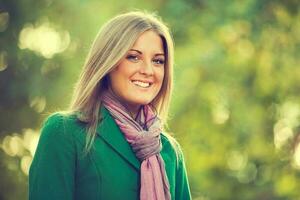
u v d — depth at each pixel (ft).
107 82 12.83
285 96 36.32
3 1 33.47
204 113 36.09
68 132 12.28
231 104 35.99
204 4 33.27
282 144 37.24
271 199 37.99
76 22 32.09
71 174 12.19
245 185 38.68
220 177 37.93
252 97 36.11
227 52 34.22
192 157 36.94
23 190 33.58
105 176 12.18
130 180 12.35
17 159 33.71
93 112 12.51
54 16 33.04
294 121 36.99
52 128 12.34
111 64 12.36
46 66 33.37
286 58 34.83
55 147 12.22
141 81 12.53
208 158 37.50
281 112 36.91
